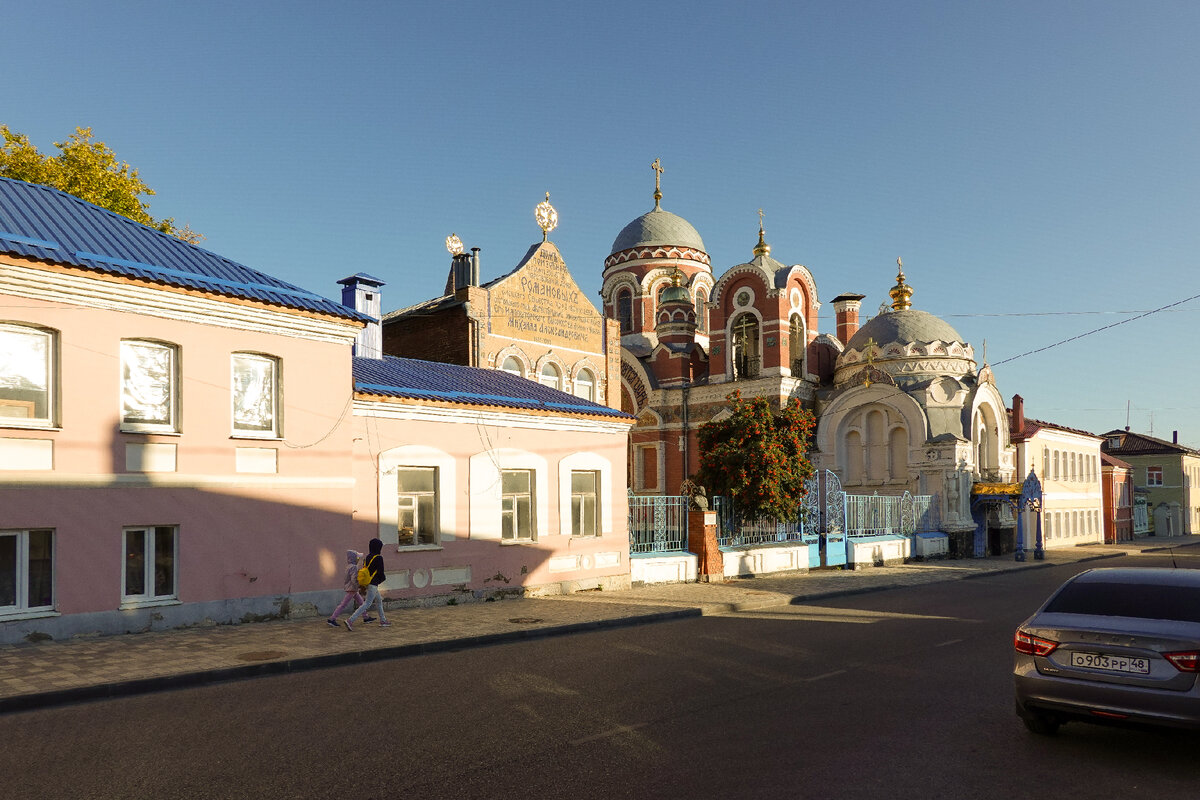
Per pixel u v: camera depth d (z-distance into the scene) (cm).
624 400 4488
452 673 1129
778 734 814
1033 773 699
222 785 675
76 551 1288
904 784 671
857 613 1805
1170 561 3616
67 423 1287
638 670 1142
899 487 3722
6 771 715
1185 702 687
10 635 1220
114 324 1344
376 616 1602
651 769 707
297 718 882
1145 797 646
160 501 1380
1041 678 761
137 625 1347
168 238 1597
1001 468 3878
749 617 1745
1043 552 3594
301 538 1559
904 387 3781
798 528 2823
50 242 1314
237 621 1463
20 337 1264
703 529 2398
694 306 4559
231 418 1480
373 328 2239
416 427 1764
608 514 2161
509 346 2998
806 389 4094
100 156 2830
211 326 1459
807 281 4156
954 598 2108
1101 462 5578
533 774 696
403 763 726
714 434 2823
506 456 1922
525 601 1880
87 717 902
